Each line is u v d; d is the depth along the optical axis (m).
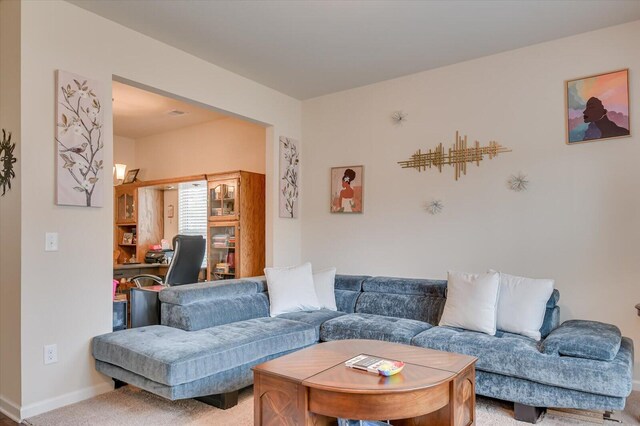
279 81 4.31
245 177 4.77
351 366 2.06
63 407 2.69
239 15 3.01
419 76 4.10
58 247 2.73
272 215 4.57
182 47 3.52
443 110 3.96
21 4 2.60
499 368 2.56
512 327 2.96
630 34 3.13
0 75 2.73
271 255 4.57
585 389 2.32
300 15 3.01
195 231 6.02
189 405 2.73
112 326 3.06
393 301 3.71
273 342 2.94
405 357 2.24
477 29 3.23
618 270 3.13
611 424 2.46
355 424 2.05
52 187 2.71
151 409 2.66
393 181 4.24
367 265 4.39
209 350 2.55
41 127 2.66
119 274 5.42
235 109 4.08
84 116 2.87
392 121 4.26
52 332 2.69
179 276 4.46
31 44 2.63
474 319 3.00
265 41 3.41
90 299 2.89
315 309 3.83
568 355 2.41
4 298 2.67
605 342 2.38
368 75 4.16
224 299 3.51
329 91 4.62
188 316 3.13
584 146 3.29
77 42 2.86
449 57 3.75
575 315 3.28
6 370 2.64
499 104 3.67
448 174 3.92
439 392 1.90
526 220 3.52
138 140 6.68
